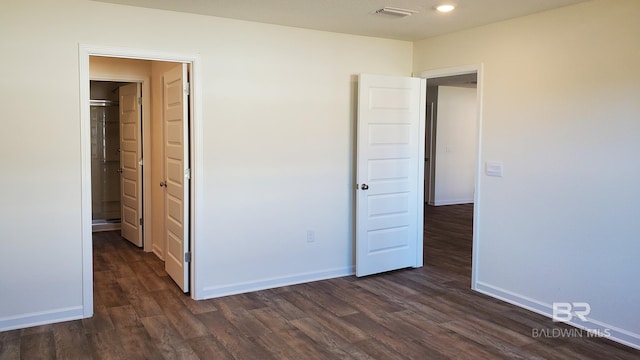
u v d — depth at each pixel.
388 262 5.12
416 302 4.24
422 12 3.91
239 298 4.31
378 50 5.00
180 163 4.35
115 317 3.84
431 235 7.02
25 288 3.60
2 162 3.46
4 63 3.42
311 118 4.70
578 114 3.64
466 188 10.20
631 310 3.38
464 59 4.57
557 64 3.77
